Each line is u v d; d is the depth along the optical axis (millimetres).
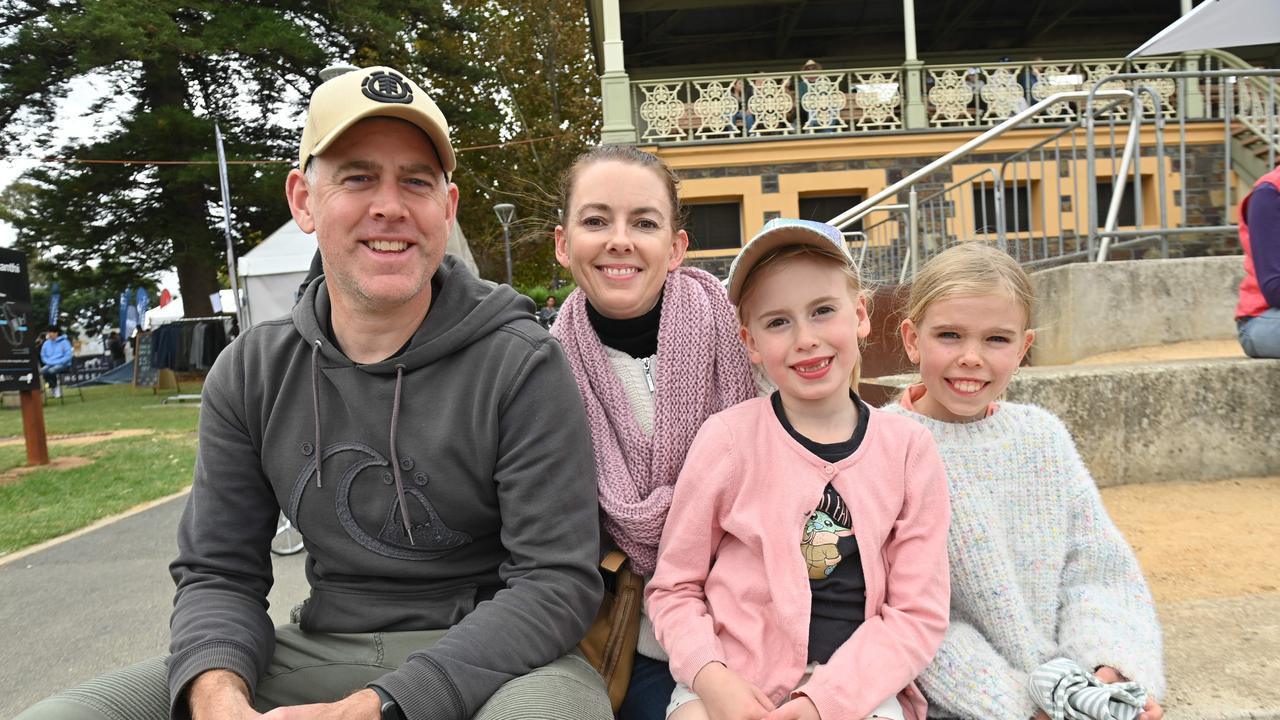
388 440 1520
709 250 12227
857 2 14102
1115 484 2945
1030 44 16188
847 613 1464
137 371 19938
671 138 12219
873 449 1530
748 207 11992
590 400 1719
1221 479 2953
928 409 1731
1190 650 1709
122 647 2963
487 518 1551
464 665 1279
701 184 11945
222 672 1325
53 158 18469
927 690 1473
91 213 19750
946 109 12141
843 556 1473
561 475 1481
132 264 21578
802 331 1503
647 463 1672
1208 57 11406
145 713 1313
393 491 1521
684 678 1401
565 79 23109
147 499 5887
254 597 1543
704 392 1709
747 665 1429
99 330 44438
